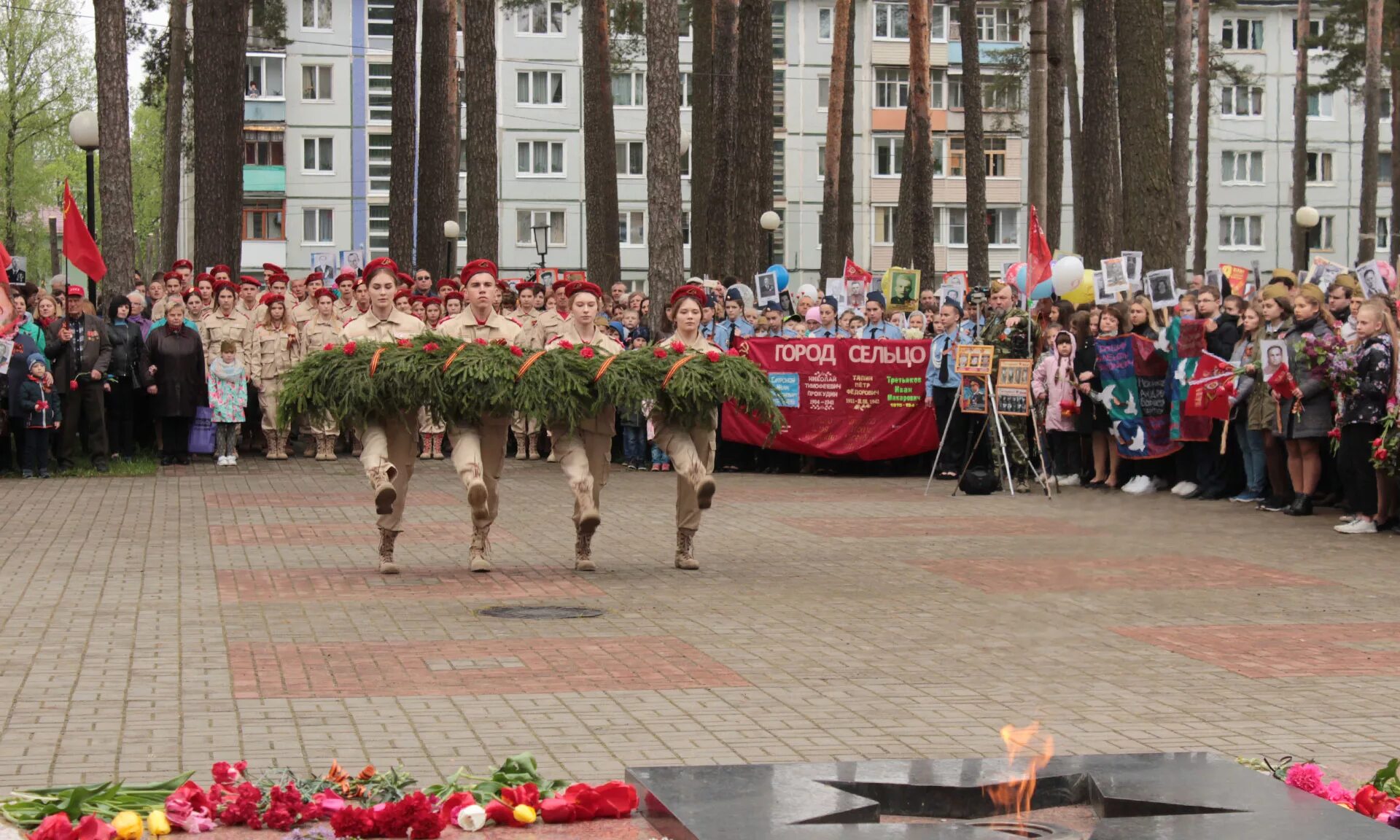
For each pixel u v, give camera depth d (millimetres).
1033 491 17953
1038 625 9773
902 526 14984
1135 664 8602
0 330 18859
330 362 11242
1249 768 5770
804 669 8383
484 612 10102
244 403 21016
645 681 8031
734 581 11539
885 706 7500
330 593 10844
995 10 69312
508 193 67562
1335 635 9508
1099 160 27016
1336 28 48031
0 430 19109
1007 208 70312
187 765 6297
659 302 24156
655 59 24188
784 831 4738
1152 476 17594
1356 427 14148
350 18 66500
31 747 6543
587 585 11320
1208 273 21906
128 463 20438
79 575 11602
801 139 69188
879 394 20328
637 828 5371
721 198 28156
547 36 67438
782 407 20484
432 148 32219
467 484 11305
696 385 11656
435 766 6332
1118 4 22078
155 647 8828
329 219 66938
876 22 69125
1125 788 5266
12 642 8938
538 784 5789
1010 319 18062
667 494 17859
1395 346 14070
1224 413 16016
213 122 27234
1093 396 17312
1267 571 11992
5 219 62438
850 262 23422
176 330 20797
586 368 11609
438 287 22375
